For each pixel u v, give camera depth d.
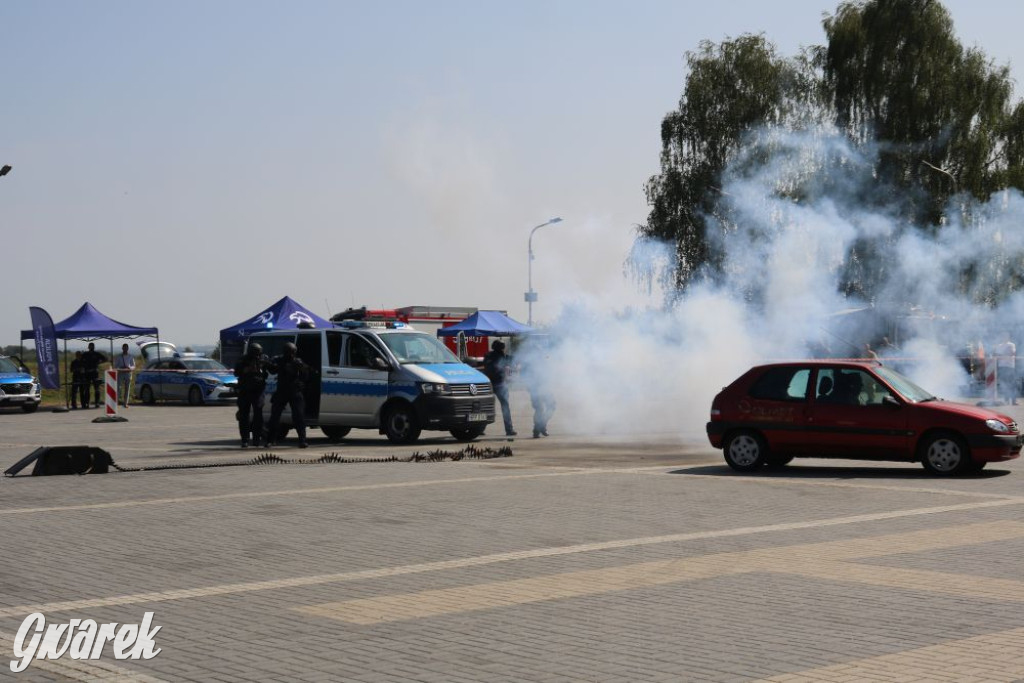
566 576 9.24
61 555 10.24
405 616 7.87
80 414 37.88
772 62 55.03
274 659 6.77
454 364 23.58
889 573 9.24
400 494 14.45
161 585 8.95
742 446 17.00
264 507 13.28
